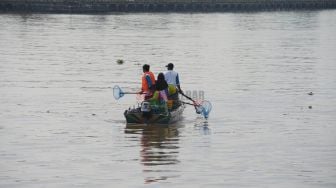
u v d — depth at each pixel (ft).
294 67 435.53
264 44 616.39
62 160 200.44
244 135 235.81
